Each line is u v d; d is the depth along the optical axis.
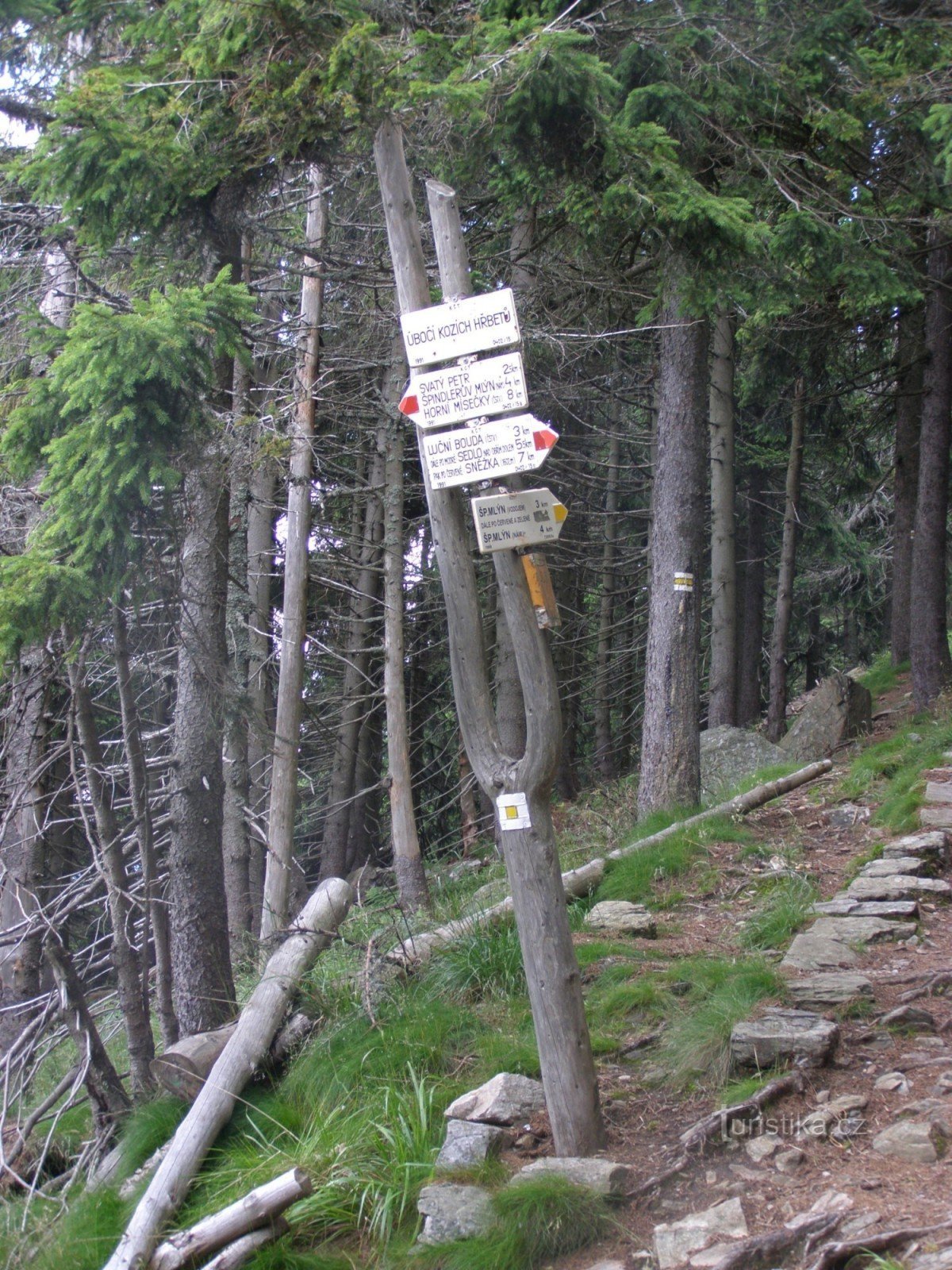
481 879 12.12
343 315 11.46
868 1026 5.08
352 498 16.03
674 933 7.02
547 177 7.75
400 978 6.44
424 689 20.25
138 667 8.19
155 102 5.92
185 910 7.04
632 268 9.81
